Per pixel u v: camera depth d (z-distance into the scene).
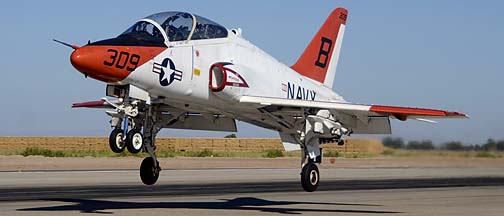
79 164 110.94
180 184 65.94
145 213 36.97
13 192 52.72
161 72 37.38
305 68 51.22
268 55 45.66
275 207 43.03
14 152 167.38
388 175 90.88
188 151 185.25
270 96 43.78
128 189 57.78
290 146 45.59
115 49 35.41
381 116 43.50
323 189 62.00
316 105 41.38
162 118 42.16
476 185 69.62
